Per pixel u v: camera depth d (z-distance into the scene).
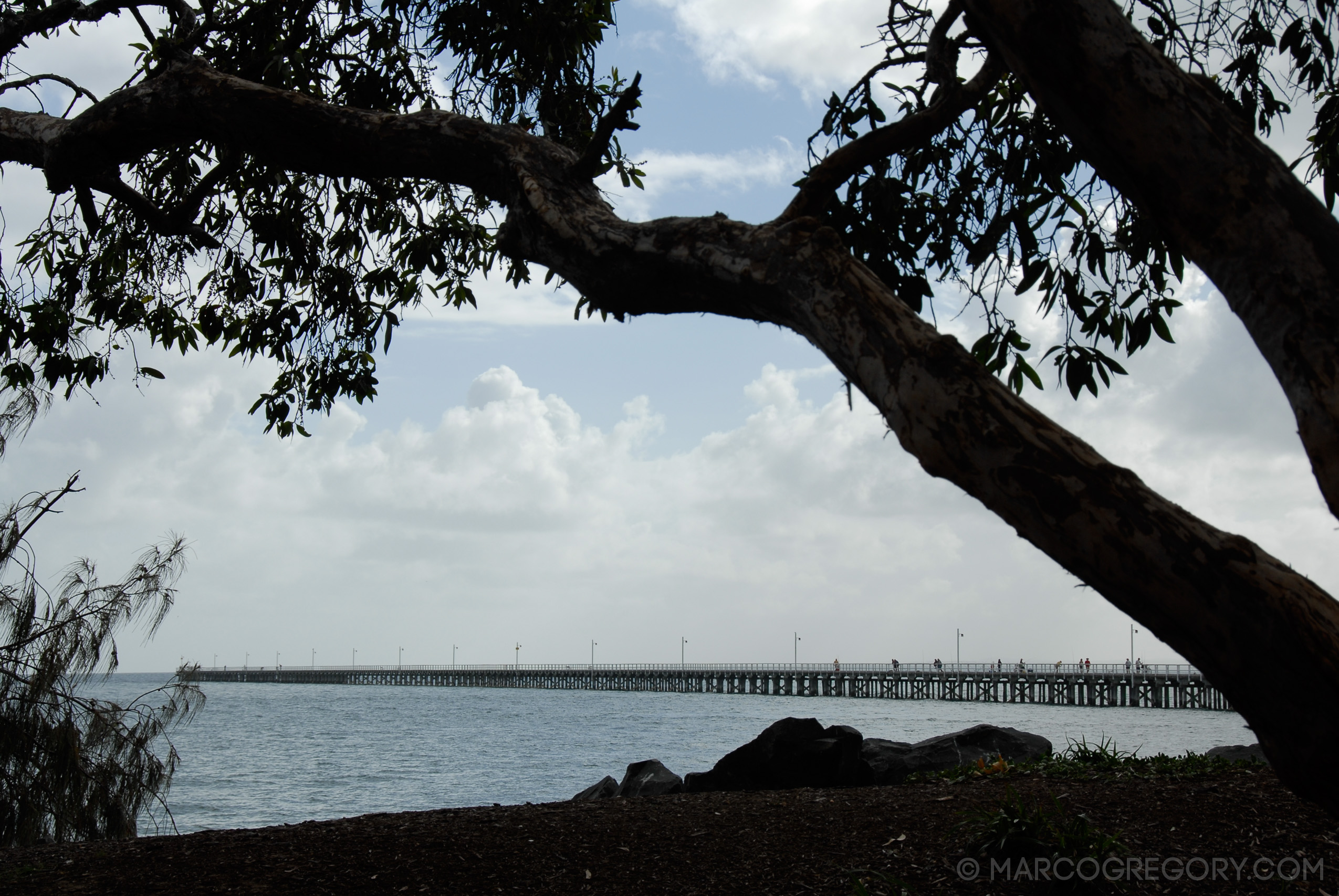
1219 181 1.87
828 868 5.44
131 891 5.01
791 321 2.33
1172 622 1.64
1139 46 1.95
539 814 7.18
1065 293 5.02
